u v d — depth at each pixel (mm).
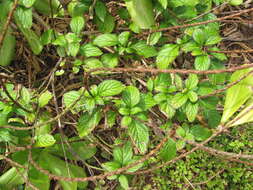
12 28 528
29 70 560
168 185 541
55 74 527
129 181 530
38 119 490
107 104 453
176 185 541
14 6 345
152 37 480
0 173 533
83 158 533
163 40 533
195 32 440
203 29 485
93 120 444
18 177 476
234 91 430
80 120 449
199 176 541
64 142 514
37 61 583
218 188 536
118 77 579
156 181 543
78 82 593
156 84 462
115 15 553
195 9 495
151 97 447
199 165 539
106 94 417
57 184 554
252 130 557
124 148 449
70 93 430
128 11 476
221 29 666
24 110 452
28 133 479
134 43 508
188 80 429
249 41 665
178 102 418
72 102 426
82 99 428
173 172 543
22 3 421
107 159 578
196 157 546
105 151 570
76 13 467
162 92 444
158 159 530
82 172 526
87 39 533
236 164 537
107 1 553
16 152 479
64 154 485
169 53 459
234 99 427
